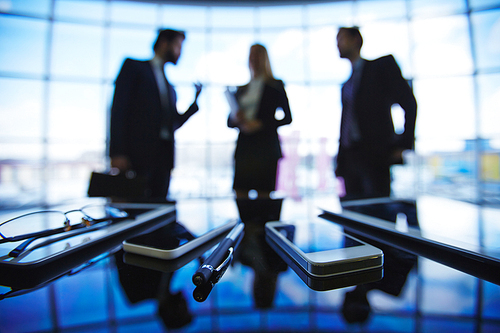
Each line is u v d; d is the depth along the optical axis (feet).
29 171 14.39
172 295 0.50
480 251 0.66
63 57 14.61
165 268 0.65
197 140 16.16
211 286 0.54
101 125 15.25
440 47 14.33
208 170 16.42
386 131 4.67
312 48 16.17
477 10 13.65
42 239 0.82
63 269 0.64
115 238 0.96
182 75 15.93
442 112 14.44
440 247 0.76
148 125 4.70
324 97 16.25
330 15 15.83
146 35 15.76
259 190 4.94
